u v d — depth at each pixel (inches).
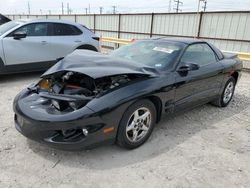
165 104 137.8
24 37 248.8
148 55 156.6
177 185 102.7
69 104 112.5
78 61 130.9
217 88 182.7
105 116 110.0
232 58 203.8
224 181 106.7
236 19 433.1
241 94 242.4
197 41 171.0
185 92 150.3
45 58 268.2
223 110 193.2
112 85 119.8
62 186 99.3
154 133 146.3
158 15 556.4
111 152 124.3
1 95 207.8
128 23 628.1
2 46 238.7
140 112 127.2
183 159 121.2
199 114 181.5
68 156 119.4
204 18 477.4
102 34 709.3
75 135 108.8
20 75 283.9
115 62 130.8
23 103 122.7
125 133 119.8
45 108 115.6
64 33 283.1
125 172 109.4
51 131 109.4
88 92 119.0
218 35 462.3
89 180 103.4
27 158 116.4
